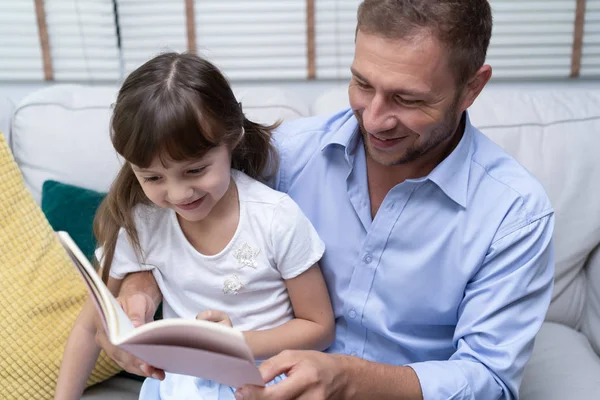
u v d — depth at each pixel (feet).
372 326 3.67
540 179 4.73
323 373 2.85
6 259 4.22
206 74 3.15
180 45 6.30
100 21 6.21
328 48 6.27
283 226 3.40
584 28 6.09
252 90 5.24
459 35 2.83
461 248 3.41
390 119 3.01
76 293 4.41
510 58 6.23
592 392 3.88
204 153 3.04
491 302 3.35
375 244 3.56
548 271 3.49
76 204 4.83
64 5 6.15
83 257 2.66
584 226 4.72
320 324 3.57
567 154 4.75
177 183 3.10
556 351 4.44
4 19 6.19
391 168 3.53
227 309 3.54
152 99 2.97
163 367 2.79
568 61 6.20
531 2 6.05
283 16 6.17
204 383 3.44
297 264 3.44
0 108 5.38
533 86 6.38
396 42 2.82
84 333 3.59
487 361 3.31
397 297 3.58
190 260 3.52
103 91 5.31
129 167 3.41
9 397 4.10
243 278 3.46
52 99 5.22
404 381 3.13
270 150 3.81
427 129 3.04
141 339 2.33
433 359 3.78
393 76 2.86
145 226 3.55
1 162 4.35
